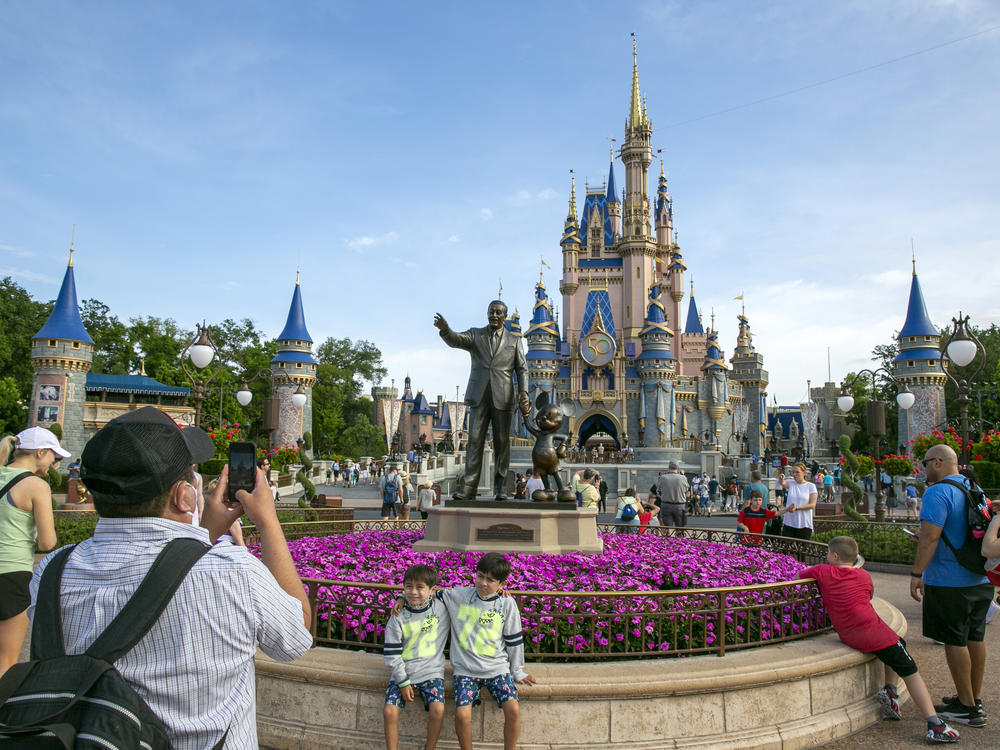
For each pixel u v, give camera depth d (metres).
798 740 6.12
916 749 6.15
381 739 5.72
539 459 10.34
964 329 14.16
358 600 6.78
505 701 5.39
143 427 2.65
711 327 88.38
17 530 6.16
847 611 6.85
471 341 11.14
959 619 6.66
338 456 88.38
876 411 19.69
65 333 52.25
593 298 94.19
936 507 6.75
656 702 5.78
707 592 6.54
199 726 2.40
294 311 72.75
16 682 2.33
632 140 94.31
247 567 2.60
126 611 2.38
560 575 8.16
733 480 44.22
